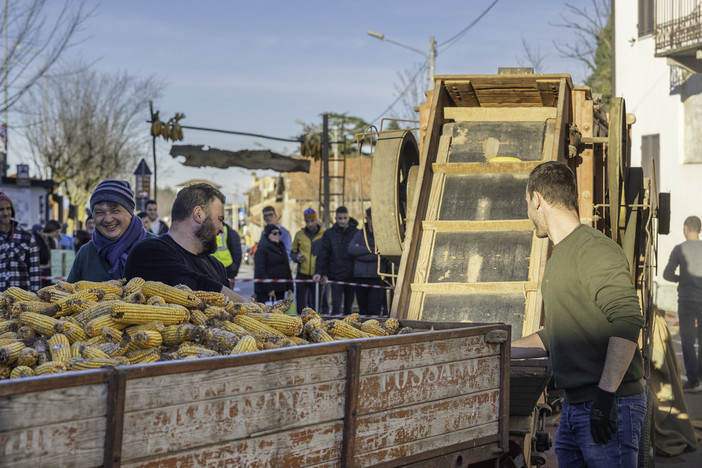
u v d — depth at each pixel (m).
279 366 2.54
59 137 48.00
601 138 6.34
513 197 6.03
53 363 2.50
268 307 3.88
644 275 6.80
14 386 1.94
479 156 6.38
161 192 100.25
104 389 2.12
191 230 4.64
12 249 8.70
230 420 2.39
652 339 6.77
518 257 5.68
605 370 3.51
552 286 3.79
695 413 8.20
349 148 46.66
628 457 3.59
